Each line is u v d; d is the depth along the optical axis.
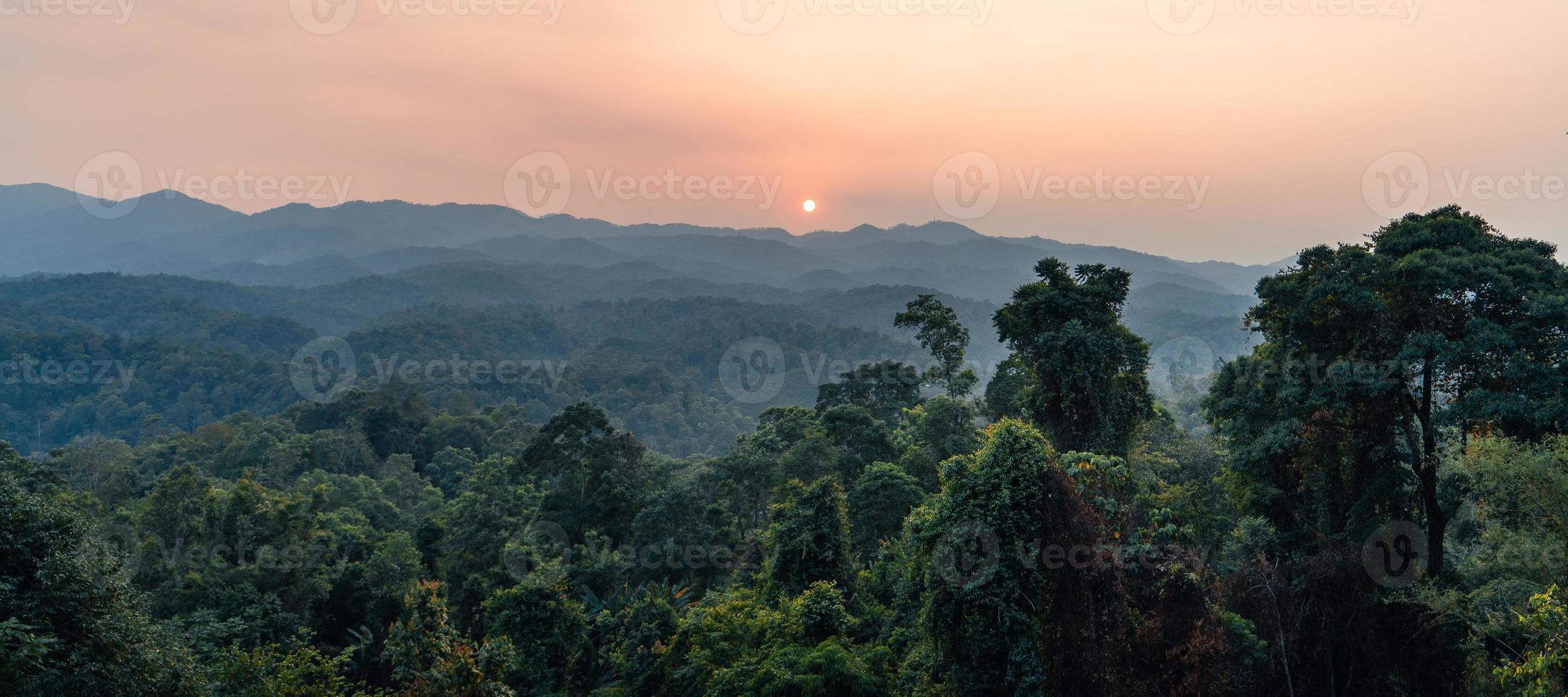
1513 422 21.59
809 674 18.70
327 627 38.28
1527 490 18.67
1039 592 16.91
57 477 40.34
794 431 48.91
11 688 14.73
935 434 44.28
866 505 36.84
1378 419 23.94
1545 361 21.58
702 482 51.00
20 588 16.38
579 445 51.56
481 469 68.75
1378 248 24.98
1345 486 24.67
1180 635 17.88
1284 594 19.50
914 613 22.30
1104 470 19.33
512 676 29.14
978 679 17.00
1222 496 33.03
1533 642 15.75
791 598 25.66
